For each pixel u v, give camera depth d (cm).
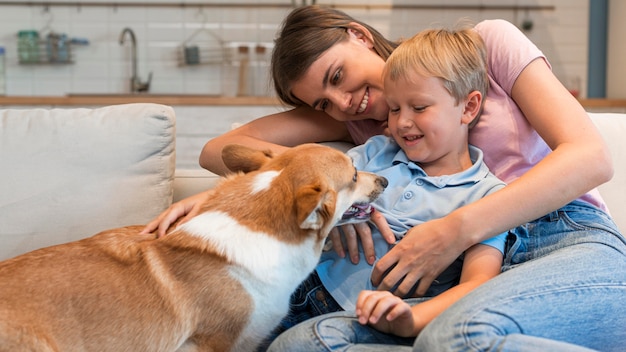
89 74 483
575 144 145
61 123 178
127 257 143
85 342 130
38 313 129
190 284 139
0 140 175
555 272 128
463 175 160
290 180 147
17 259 141
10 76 480
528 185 140
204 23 485
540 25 486
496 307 117
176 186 200
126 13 481
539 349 105
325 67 176
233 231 143
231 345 142
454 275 155
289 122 197
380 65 180
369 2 485
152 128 181
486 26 179
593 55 487
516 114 165
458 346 109
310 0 484
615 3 469
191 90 488
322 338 125
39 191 172
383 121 192
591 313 125
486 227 139
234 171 170
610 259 136
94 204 174
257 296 141
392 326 130
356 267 157
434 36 164
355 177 154
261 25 487
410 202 159
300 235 145
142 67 485
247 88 488
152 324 135
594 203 162
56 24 478
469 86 160
